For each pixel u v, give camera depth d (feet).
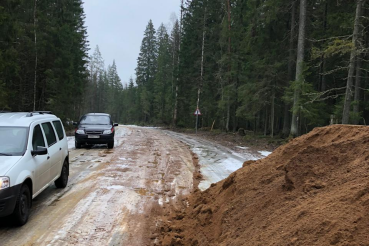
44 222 15.97
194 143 56.54
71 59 81.97
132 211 18.20
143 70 199.31
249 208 13.16
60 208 18.28
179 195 21.84
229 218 13.57
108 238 14.28
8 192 14.11
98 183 24.57
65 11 87.20
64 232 14.76
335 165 12.53
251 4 65.51
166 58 165.58
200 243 13.04
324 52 40.70
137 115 223.30
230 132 83.87
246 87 67.87
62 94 82.07
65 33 79.15
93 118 48.70
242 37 78.89
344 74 68.18
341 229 7.94
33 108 74.02
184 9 112.16
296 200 11.32
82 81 107.04
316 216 9.09
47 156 19.38
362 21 44.45
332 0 58.13
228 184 18.31
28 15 72.79
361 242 7.29
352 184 10.27
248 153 42.83
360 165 11.45
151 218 17.15
